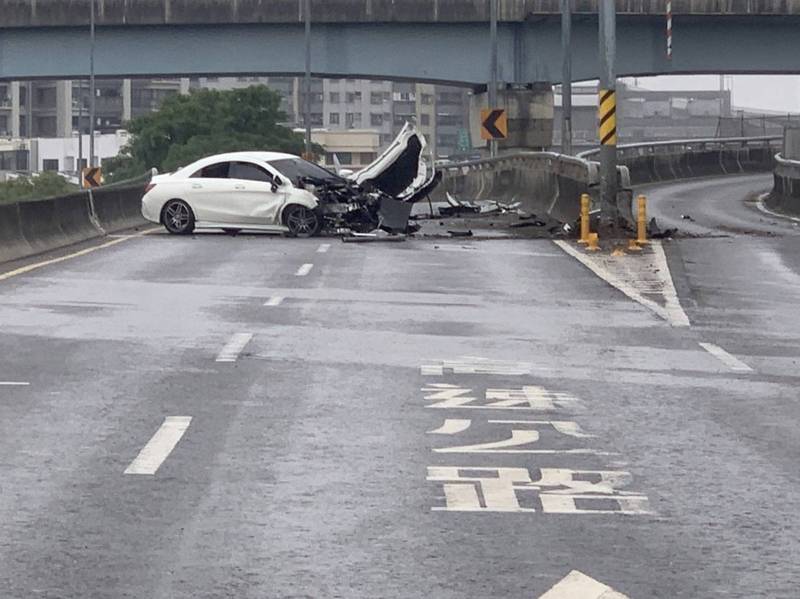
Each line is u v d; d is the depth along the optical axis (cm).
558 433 1116
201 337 1645
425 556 771
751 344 1688
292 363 1462
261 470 976
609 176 3322
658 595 708
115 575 734
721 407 1247
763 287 2364
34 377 1355
